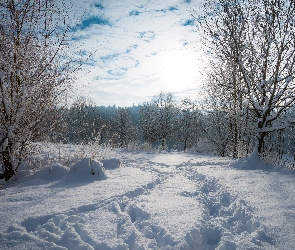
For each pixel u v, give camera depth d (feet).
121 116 175.22
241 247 8.90
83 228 10.33
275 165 24.56
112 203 13.55
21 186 17.85
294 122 27.14
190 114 111.96
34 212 11.78
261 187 16.40
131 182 18.75
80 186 17.35
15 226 10.11
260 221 10.71
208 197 15.69
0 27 20.75
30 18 21.53
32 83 21.52
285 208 12.25
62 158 26.09
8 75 20.66
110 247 9.00
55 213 11.62
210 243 10.48
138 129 179.32
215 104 53.47
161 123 125.29
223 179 19.30
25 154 22.81
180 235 9.71
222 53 34.65
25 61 20.90
